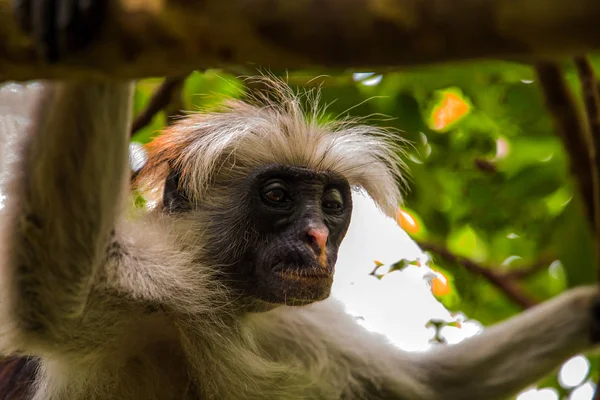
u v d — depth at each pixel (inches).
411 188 406.6
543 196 411.2
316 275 282.0
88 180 206.2
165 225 297.1
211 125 316.2
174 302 277.6
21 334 242.5
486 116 417.4
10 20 126.3
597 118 242.7
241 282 295.1
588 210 258.2
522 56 102.0
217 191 305.1
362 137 352.5
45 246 220.5
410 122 395.2
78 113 197.2
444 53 103.5
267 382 295.7
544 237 411.5
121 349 276.8
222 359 288.2
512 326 340.2
